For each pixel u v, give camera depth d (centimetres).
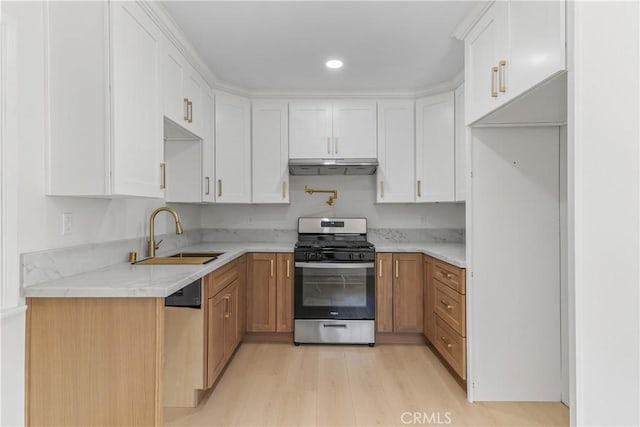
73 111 156
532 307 218
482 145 218
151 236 240
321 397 222
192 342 208
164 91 214
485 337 218
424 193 333
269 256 318
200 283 208
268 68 288
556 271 217
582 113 107
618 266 100
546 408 211
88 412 146
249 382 242
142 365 145
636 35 97
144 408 145
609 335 102
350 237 369
